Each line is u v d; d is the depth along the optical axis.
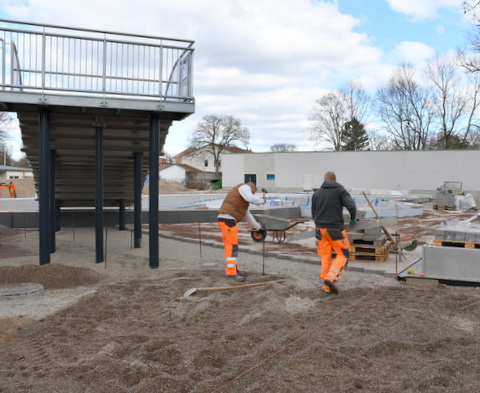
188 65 8.82
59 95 8.06
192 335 4.61
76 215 15.60
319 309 5.54
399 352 4.14
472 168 40.31
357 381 3.51
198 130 74.75
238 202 7.27
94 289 6.68
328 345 4.25
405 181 43.34
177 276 7.54
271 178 51.50
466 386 3.42
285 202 22.84
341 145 65.50
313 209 6.57
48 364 3.88
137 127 9.83
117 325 5.02
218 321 5.13
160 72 8.66
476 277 6.89
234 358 4.01
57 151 11.12
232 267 7.21
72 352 4.16
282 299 5.95
